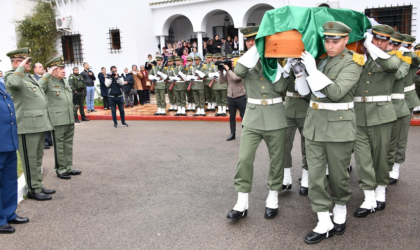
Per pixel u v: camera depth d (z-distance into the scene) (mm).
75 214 4156
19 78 4309
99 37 15938
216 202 4391
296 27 3314
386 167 4008
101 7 15688
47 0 16641
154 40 16422
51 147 8086
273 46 3383
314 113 3414
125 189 4973
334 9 3602
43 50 16188
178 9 15602
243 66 3609
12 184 3912
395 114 3988
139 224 3828
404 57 4262
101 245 3400
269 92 3740
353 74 3117
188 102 12492
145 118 11656
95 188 5051
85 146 7902
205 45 15469
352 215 3924
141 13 15578
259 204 4301
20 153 4570
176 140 8219
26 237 3619
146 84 13844
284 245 3311
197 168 5891
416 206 4074
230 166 5953
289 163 4684
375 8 11766
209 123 10422
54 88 5340
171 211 4152
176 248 3297
